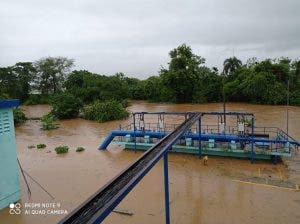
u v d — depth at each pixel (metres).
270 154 19.27
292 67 65.25
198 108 51.47
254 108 48.22
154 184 16.48
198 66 63.25
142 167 8.39
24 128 38.81
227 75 67.62
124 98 59.31
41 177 18.62
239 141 21.20
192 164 19.92
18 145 28.38
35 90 76.69
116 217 12.78
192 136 22.27
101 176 18.41
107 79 60.69
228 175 17.59
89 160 22.11
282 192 14.87
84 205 6.29
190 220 12.38
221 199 14.30
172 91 59.50
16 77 72.62
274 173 17.67
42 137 32.06
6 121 14.32
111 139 25.00
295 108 46.94
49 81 78.06
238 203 13.80
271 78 54.88
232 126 30.72
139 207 13.67
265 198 14.23
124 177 7.80
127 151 24.11
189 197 14.66
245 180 16.66
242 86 56.47
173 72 58.62
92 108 43.03
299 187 15.44
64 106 43.97
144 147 23.91
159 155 9.17
